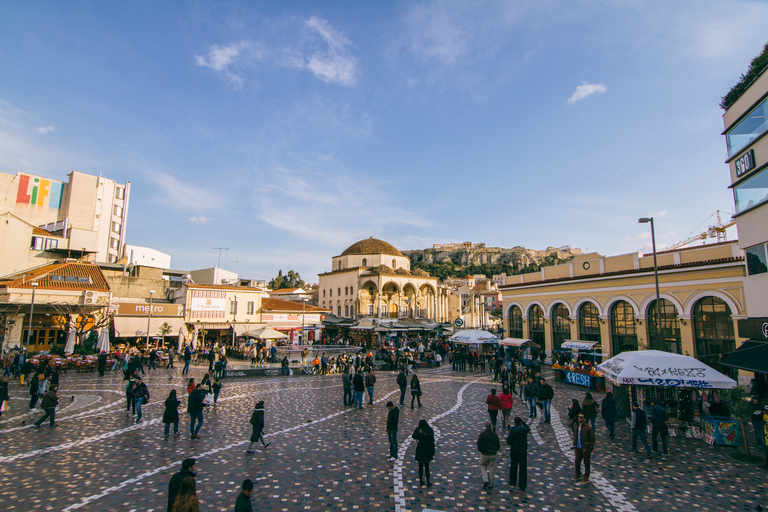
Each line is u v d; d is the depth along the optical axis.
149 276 48.59
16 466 10.82
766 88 18.19
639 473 11.20
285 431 14.62
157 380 25.36
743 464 12.03
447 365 38.47
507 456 12.39
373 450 12.59
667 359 14.23
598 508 9.01
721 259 25.06
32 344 32.47
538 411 18.80
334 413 17.56
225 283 69.94
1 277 37.31
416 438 10.09
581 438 10.56
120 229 69.12
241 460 11.52
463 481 10.34
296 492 9.45
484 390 23.89
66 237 48.06
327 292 71.00
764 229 18.83
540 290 40.09
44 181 60.31
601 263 33.59
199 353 36.62
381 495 9.39
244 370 28.61
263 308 48.41
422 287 65.88
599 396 22.77
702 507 9.16
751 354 16.69
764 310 18.80
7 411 16.94
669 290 28.25
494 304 126.00
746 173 19.83
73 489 9.41
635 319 30.61
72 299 33.47
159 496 9.09
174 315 40.47
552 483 10.38
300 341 49.88
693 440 14.52
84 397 19.88
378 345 55.50
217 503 8.78
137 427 14.80
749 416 12.66
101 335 31.09
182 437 13.66
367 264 67.94
